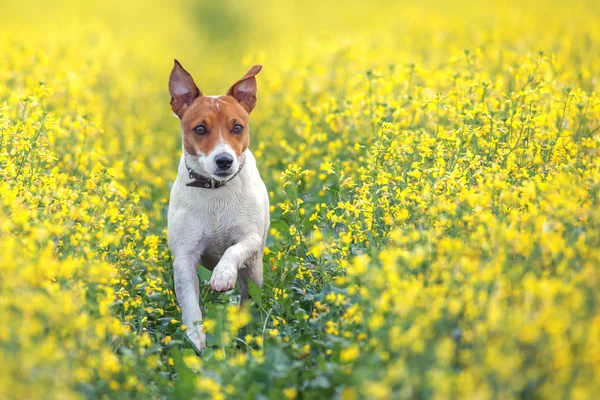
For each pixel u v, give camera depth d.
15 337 5.87
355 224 8.71
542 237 6.78
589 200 7.69
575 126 11.26
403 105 12.45
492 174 8.88
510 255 7.13
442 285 6.65
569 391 5.49
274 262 9.93
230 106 9.45
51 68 17.08
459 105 11.65
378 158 9.62
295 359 7.24
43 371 5.77
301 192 12.44
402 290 6.43
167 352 8.02
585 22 23.95
